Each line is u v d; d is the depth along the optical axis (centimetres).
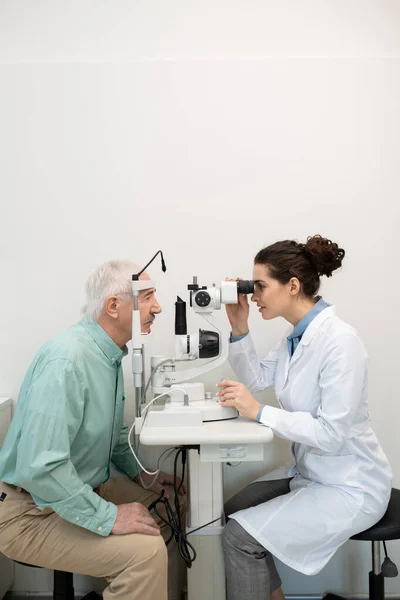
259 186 189
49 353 131
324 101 189
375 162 188
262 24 192
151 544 126
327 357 137
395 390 189
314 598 187
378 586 155
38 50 192
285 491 162
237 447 130
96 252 189
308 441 132
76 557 128
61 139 189
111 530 127
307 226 189
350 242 189
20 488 138
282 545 132
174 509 168
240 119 189
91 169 189
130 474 175
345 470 140
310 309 147
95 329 142
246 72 188
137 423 137
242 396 138
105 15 192
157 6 192
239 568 134
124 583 125
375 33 192
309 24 192
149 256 189
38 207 189
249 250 189
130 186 189
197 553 140
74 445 136
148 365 189
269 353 173
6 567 182
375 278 189
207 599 140
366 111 188
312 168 189
